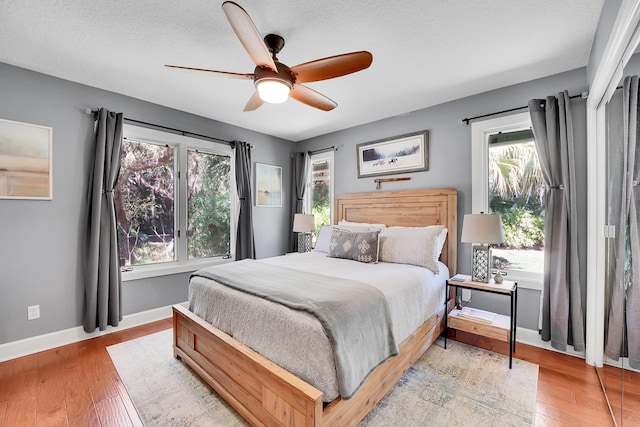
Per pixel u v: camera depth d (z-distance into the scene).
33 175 2.47
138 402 1.82
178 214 3.50
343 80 2.66
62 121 2.62
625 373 1.63
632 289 1.57
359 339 1.50
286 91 1.81
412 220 3.32
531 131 2.73
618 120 1.70
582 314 2.32
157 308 3.27
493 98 2.85
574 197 2.32
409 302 2.05
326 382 1.34
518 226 2.78
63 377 2.09
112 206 2.82
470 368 2.19
